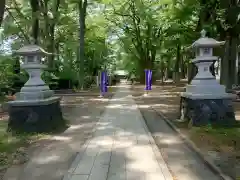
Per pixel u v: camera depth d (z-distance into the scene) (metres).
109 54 46.25
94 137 7.39
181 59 43.31
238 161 5.18
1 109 13.12
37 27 15.62
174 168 5.06
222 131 7.56
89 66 35.75
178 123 9.25
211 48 8.67
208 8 15.09
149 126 9.17
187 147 6.47
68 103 16.50
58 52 30.98
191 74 18.12
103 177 4.57
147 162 5.30
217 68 26.16
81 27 26.33
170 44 24.08
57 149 6.32
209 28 14.05
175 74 39.91
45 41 22.14
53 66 24.00
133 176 4.59
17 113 8.00
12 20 21.67
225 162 5.14
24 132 7.88
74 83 27.23
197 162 5.39
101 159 5.50
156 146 6.46
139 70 41.84
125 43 40.00
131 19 37.97
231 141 6.52
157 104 15.34
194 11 18.55
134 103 16.05
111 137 7.38
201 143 6.48
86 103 16.38
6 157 5.71
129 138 7.24
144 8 32.22
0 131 8.00
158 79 55.62
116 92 25.44
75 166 5.12
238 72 23.53
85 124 9.43
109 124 9.32
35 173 4.85
